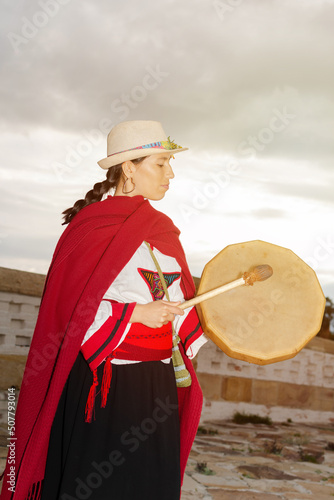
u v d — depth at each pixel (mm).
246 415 9805
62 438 2205
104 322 2143
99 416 2119
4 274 6777
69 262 2266
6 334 6852
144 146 2412
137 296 2285
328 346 11336
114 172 2479
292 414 10609
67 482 2047
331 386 11352
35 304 7121
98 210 2330
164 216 2463
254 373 10086
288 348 2328
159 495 2080
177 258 2443
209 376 9500
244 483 4980
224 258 2479
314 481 5344
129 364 2191
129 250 2258
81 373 2215
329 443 7770
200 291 2400
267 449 6809
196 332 2510
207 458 5984
